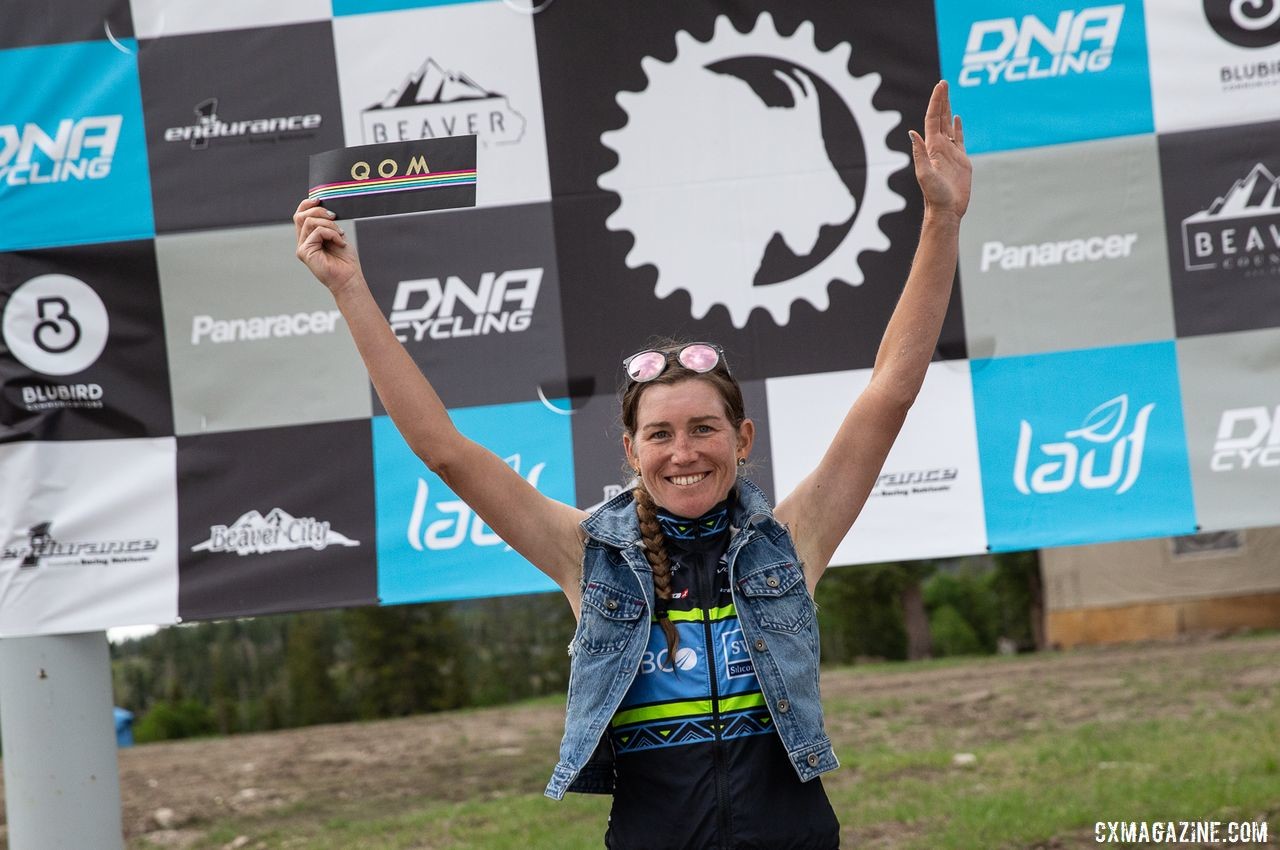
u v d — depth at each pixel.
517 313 4.48
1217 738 8.32
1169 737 8.55
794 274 4.46
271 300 4.48
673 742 2.18
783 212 4.46
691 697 2.20
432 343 4.50
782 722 2.18
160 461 4.44
